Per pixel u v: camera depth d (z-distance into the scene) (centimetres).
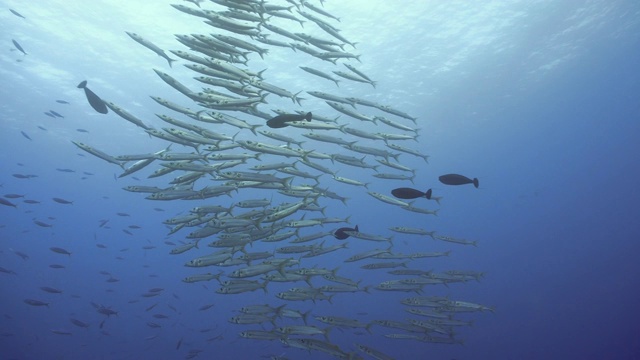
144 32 1894
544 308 3866
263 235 963
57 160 3731
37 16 1841
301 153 934
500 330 3594
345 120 2761
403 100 2720
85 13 1809
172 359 3225
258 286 900
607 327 3375
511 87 2902
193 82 2264
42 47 2055
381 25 1969
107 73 2238
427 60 2319
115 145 3244
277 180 913
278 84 2289
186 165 877
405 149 1098
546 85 3027
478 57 2397
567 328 3491
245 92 857
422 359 3067
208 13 780
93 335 3762
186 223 961
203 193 917
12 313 4191
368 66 2266
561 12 2130
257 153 945
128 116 810
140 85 2320
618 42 2597
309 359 2947
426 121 3127
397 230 1071
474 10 1991
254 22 831
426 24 2023
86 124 2945
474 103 3009
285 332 852
